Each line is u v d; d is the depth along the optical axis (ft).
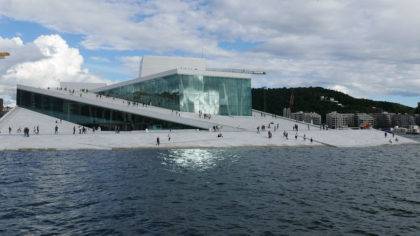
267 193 84.94
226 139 194.70
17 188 87.30
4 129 207.62
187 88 260.62
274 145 194.29
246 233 58.65
